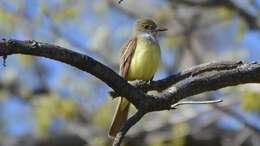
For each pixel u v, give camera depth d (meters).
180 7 16.05
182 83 7.21
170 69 16.17
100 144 14.77
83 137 15.82
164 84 7.71
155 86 7.70
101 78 6.96
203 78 7.25
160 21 16.28
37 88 17.88
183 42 16.47
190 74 7.62
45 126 15.46
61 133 16.97
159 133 15.20
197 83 7.22
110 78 6.96
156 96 7.11
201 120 16.08
